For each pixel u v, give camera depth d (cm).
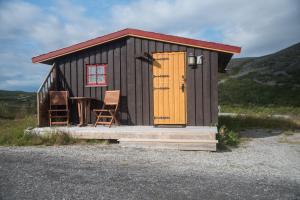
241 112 2038
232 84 3316
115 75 1109
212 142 855
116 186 541
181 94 1049
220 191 520
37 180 574
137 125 1084
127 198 489
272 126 1413
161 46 1065
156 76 1068
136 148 891
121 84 1103
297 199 489
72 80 1145
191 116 1041
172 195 501
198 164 702
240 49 1008
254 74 3672
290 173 636
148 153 822
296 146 951
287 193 514
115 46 1110
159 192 514
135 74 1088
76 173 618
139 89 1084
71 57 1146
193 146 866
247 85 3197
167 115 1056
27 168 655
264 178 596
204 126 1027
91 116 1127
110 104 1088
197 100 1039
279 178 598
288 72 3481
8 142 973
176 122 1050
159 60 1067
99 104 1123
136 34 1070
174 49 1055
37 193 511
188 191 520
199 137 891
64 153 812
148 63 1077
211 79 1033
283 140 1065
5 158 750
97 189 527
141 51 1081
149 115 1075
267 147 929
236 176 607
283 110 2080
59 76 1154
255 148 911
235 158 771
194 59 1037
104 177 592
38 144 952
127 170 642
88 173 618
